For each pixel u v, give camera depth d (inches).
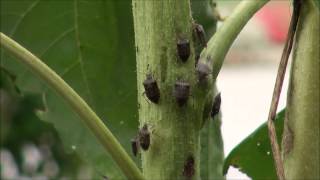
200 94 10.7
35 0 15.9
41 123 28.4
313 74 11.8
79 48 16.2
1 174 29.2
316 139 11.8
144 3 10.7
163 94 10.6
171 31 10.6
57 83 10.4
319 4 11.6
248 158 14.5
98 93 16.2
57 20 16.1
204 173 15.0
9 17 16.1
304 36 11.8
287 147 11.9
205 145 15.1
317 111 11.8
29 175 29.3
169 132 10.7
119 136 16.0
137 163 15.6
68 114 16.2
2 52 15.8
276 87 11.5
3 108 28.0
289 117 12.0
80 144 16.1
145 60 10.8
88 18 16.0
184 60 10.6
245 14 11.2
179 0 10.7
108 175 16.0
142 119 10.9
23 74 16.0
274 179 14.8
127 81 16.1
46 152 29.0
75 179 28.8
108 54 16.1
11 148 28.8
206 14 15.1
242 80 51.5
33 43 16.2
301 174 11.8
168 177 10.7
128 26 15.9
